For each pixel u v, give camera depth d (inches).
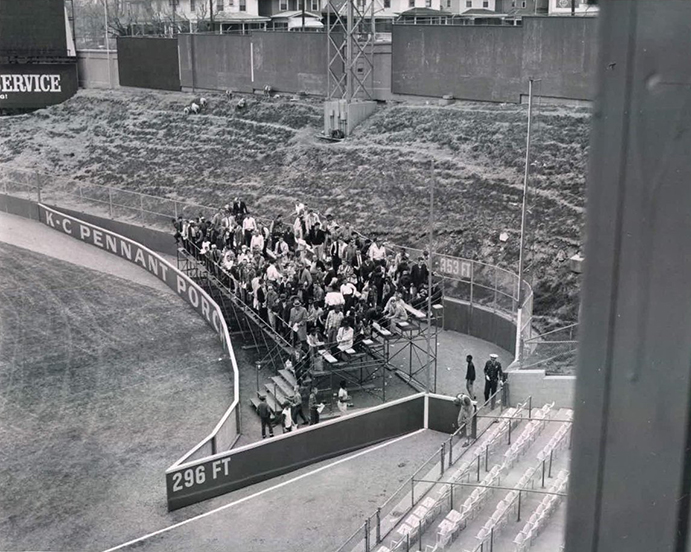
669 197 81.5
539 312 1284.4
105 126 2605.8
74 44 2896.2
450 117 1887.3
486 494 800.3
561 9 2623.0
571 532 92.9
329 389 1127.0
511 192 1549.0
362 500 900.0
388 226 1651.1
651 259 83.3
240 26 3956.7
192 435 1063.0
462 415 992.2
